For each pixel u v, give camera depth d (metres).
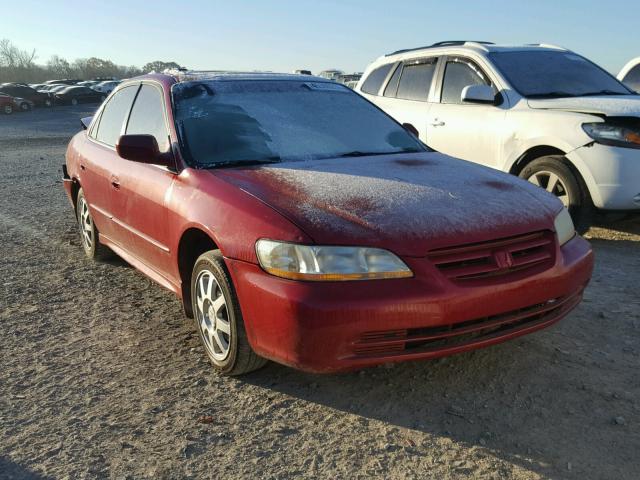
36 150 17.56
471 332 2.77
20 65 98.75
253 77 4.37
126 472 2.48
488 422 2.76
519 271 2.85
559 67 6.51
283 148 3.73
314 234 2.69
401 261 2.65
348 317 2.57
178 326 3.96
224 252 2.96
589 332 3.66
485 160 6.18
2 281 4.96
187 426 2.79
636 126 5.17
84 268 5.28
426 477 2.40
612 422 2.71
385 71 7.65
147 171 3.88
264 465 2.50
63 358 3.52
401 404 2.93
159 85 4.21
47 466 2.53
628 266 4.95
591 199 5.44
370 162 3.63
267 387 3.13
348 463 2.50
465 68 6.58
